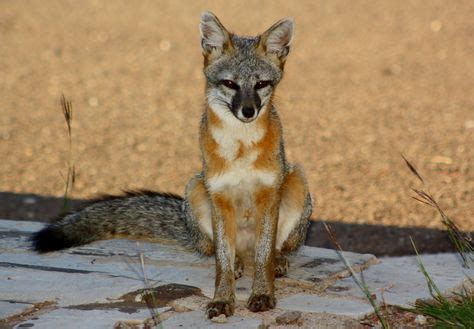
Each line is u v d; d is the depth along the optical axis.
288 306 8.12
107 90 22.55
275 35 9.09
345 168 15.59
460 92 22.06
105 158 16.48
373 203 13.34
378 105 20.94
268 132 8.49
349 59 26.19
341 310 7.99
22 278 8.69
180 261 9.44
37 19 31.23
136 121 19.59
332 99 21.66
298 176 9.25
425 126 18.81
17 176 15.11
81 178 15.02
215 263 8.96
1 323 7.46
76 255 9.58
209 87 8.91
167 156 16.66
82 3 34.66
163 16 32.28
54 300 8.09
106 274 8.88
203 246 9.41
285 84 23.30
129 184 14.63
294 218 9.28
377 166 15.66
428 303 8.20
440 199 13.38
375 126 18.92
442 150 16.69
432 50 27.03
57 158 16.44
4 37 28.33
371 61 25.86
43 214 12.62
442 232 11.57
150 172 15.46
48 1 34.69
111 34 29.22
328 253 9.92
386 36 29.08
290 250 9.51
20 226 10.72
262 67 8.88
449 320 7.70
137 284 8.55
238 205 8.84
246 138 8.41
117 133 18.50
